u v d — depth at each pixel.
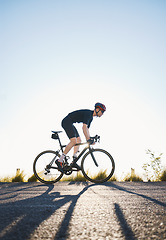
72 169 5.17
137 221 2.01
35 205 2.62
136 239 1.62
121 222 1.99
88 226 1.88
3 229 1.78
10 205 2.62
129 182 5.36
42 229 1.80
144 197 3.15
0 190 4.04
